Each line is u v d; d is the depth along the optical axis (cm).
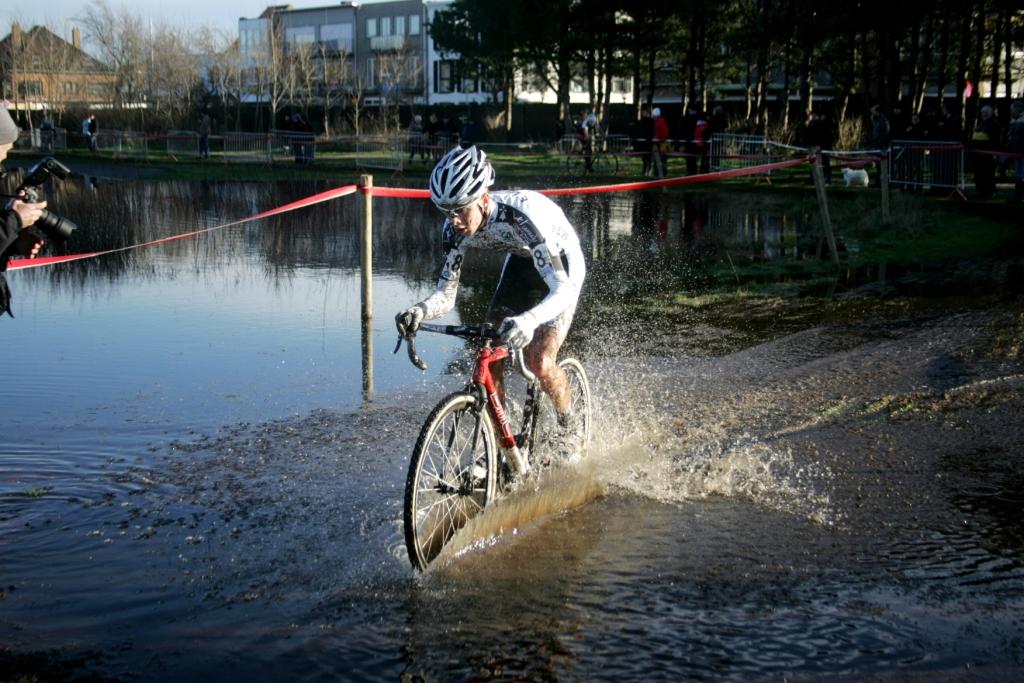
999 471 423
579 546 348
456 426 345
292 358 625
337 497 394
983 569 329
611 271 997
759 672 261
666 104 4400
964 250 1101
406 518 314
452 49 3803
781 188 1933
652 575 324
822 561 335
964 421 491
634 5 2927
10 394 534
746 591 312
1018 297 804
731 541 353
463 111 4522
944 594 309
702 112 2159
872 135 1916
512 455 380
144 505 381
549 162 2662
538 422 412
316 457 441
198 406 517
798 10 2536
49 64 4466
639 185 827
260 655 270
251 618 292
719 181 2133
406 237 1318
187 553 338
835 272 979
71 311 780
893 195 1598
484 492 361
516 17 3053
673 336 698
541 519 374
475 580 319
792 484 412
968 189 1689
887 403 524
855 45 2678
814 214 1516
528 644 277
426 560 327
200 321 741
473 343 673
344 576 321
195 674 260
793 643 277
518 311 401
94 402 521
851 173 1892
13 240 330
